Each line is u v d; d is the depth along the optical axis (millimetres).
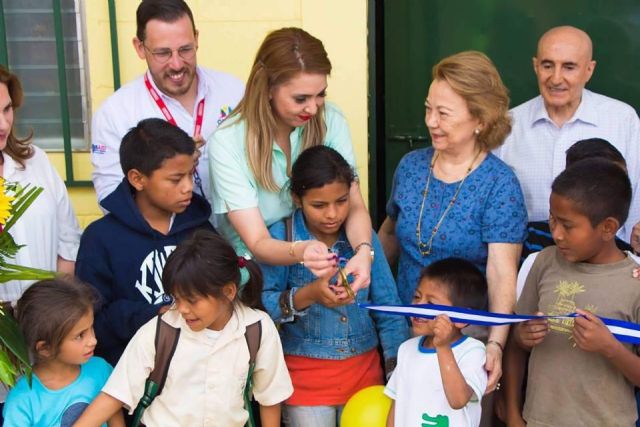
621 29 4246
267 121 2939
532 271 2809
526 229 2967
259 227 2943
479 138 2975
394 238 3395
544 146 3715
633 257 2680
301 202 2875
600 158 2664
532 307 2799
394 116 4457
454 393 2564
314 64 2834
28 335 2561
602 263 2631
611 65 4289
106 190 3459
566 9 4266
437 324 2562
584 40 3590
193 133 3471
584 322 2455
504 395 2881
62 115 4023
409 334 3117
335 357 2971
